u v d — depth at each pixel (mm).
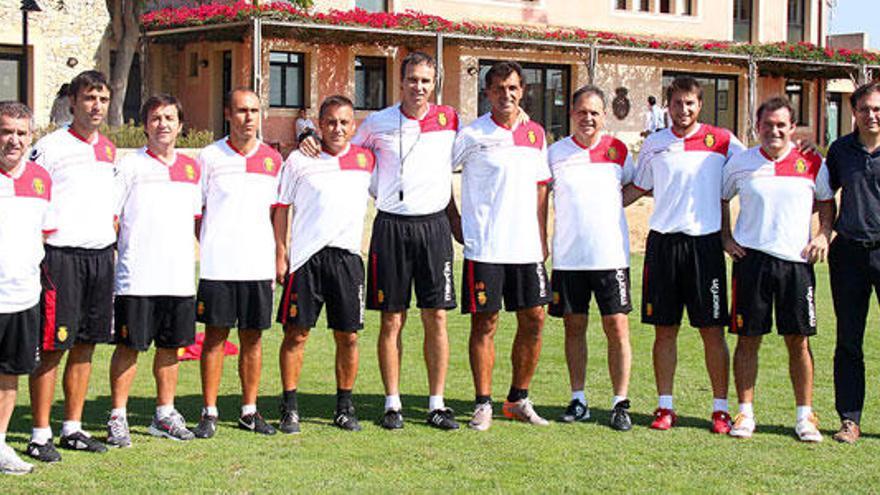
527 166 6914
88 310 6156
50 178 5934
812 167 6754
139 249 6324
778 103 6676
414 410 7391
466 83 25156
